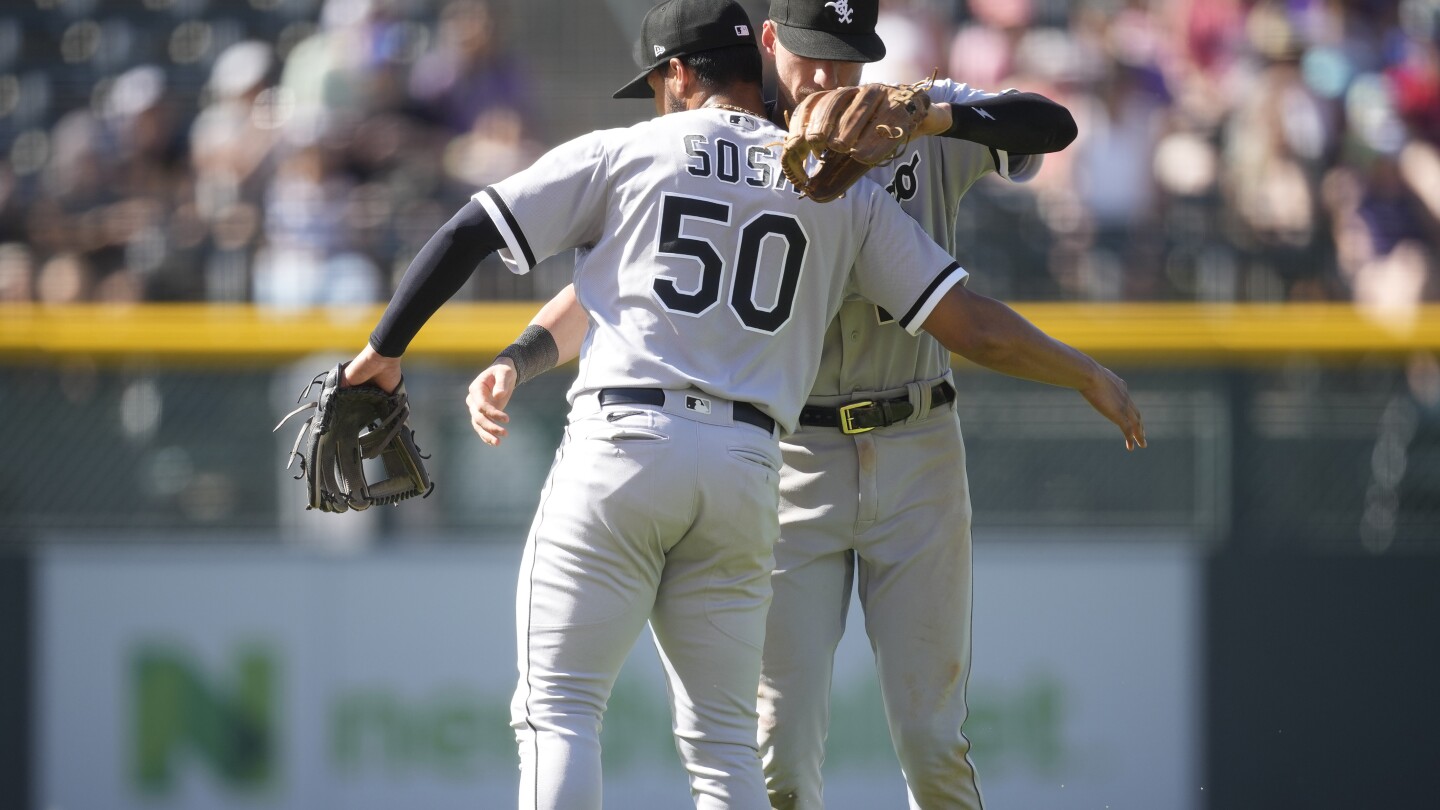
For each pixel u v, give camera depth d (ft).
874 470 37.24
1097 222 71.87
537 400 68.18
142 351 68.80
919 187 36.55
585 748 32.24
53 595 69.05
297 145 78.89
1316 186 75.41
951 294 33.73
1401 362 66.69
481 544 67.82
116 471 69.31
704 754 33.60
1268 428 67.36
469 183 78.43
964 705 38.34
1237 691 67.00
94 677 68.95
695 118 33.06
